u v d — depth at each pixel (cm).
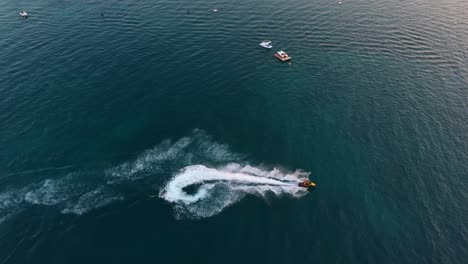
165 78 10588
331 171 7650
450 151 8069
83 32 13062
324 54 11912
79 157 7906
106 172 7575
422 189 7212
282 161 7912
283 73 10950
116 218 6631
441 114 9169
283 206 6881
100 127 8731
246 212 6762
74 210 6775
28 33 13000
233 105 9600
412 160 7869
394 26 13650
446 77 10612
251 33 13150
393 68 11100
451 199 7006
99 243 6225
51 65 11069
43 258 6000
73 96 9731
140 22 13812
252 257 6022
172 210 6781
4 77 10450
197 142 8381
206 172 7600
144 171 7612
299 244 6222
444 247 6184
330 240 6288
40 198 7012
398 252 6100
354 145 8294
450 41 12550
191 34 13000
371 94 9975
